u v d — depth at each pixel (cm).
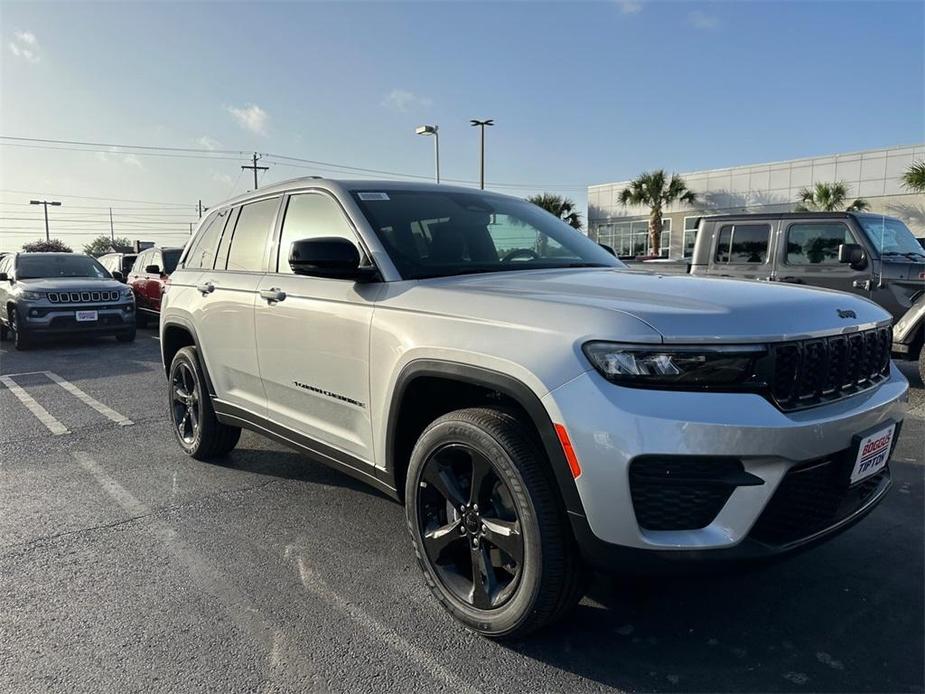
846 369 247
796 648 252
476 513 255
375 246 313
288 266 369
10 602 293
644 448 207
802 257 822
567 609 244
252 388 402
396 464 296
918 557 325
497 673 240
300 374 348
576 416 216
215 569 321
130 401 706
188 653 254
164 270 1376
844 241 788
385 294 297
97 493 427
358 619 276
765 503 214
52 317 1133
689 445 206
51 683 237
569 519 224
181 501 411
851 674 236
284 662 248
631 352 213
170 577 314
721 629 265
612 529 215
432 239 333
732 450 208
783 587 297
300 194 375
